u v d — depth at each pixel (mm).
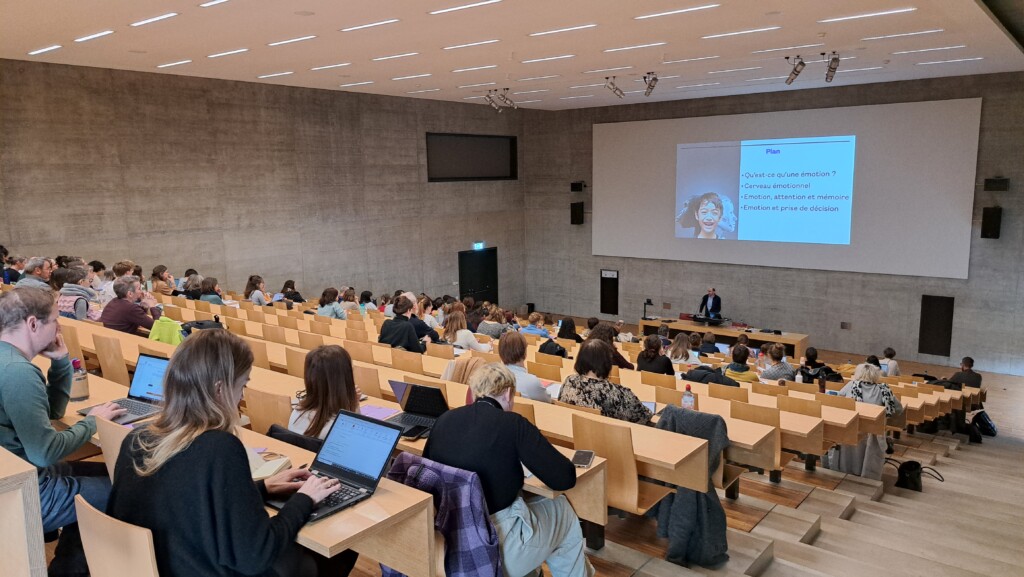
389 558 2291
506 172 20250
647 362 6109
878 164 15109
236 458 1728
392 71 12172
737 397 5469
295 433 2674
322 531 1911
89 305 6668
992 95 13820
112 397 3219
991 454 9203
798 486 5828
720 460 3775
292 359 5305
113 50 9570
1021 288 14070
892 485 6996
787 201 16359
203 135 13047
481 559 2346
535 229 20812
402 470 2486
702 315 16750
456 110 18234
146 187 12281
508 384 2668
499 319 9992
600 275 19797
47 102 10953
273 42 9219
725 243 17391
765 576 3885
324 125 15188
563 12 7773
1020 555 5066
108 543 1759
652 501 3510
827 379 9188
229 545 1688
